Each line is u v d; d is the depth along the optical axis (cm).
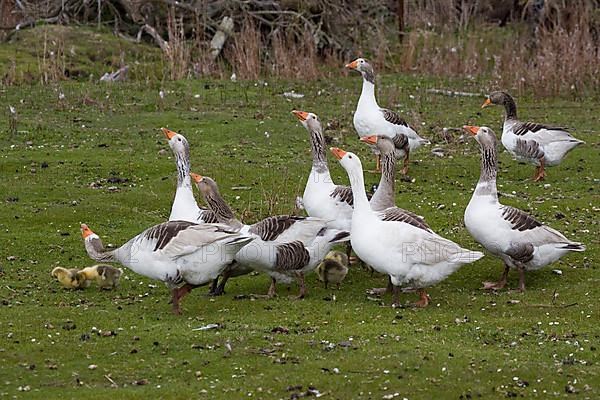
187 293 1218
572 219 1636
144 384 944
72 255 1430
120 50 3050
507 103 1966
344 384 944
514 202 1733
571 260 1423
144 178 1875
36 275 1334
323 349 1035
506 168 2034
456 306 1218
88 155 2005
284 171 1928
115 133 2203
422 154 2127
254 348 1035
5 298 1222
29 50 2956
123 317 1147
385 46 3300
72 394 915
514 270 1384
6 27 3184
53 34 3073
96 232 1546
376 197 1380
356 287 1310
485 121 2473
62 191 1750
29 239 1488
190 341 1056
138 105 2502
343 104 2628
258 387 935
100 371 975
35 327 1100
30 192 1741
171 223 1162
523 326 1133
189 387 934
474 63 3175
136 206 1695
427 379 959
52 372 971
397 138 1906
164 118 2367
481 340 1082
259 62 3000
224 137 2208
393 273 1181
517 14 3962
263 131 2272
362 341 1062
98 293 1264
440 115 2536
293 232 1222
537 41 3300
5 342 1050
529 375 974
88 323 1119
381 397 921
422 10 3747
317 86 2895
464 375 970
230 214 1269
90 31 3192
